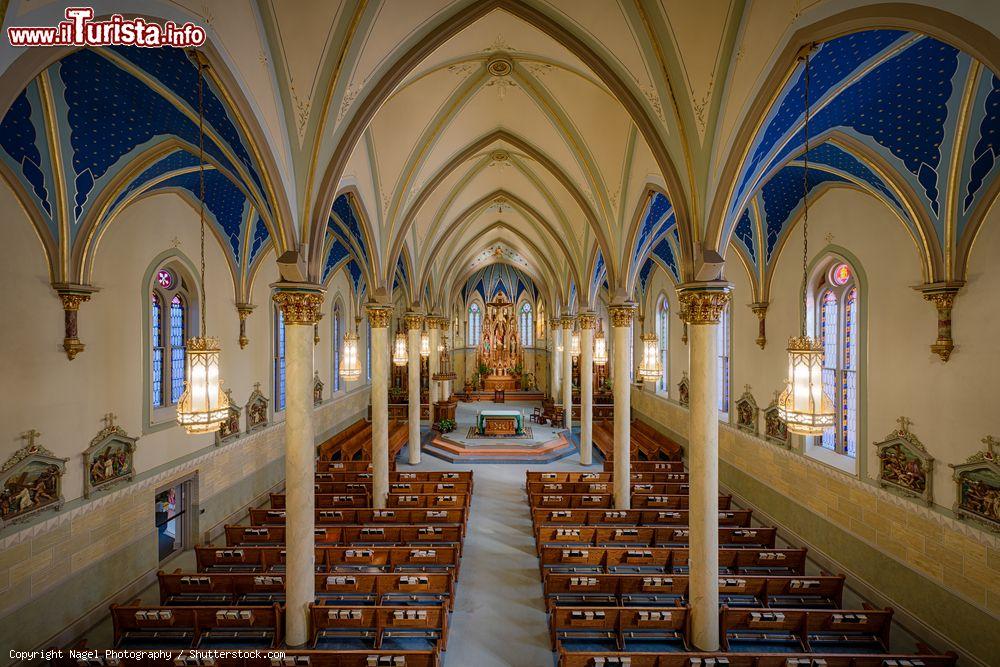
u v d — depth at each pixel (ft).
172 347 41.91
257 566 35.42
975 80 23.50
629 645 27.37
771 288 47.88
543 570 35.14
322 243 29.14
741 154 25.18
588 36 27.68
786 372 45.57
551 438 80.18
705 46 24.76
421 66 32.32
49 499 29.40
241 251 49.57
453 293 112.57
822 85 23.24
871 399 35.32
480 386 130.62
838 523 38.58
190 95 24.08
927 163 27.86
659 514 42.32
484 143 45.85
